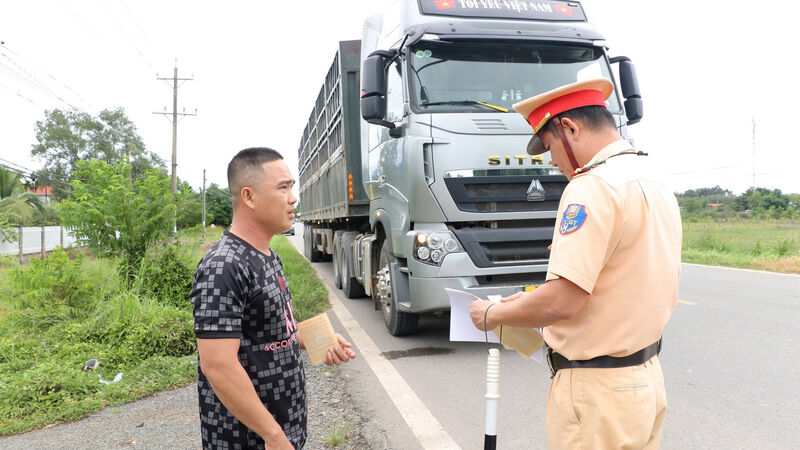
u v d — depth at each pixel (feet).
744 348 17.62
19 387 14.23
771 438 11.01
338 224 34.94
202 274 5.48
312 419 12.74
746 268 40.86
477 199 16.66
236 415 5.43
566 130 5.86
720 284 31.81
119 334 18.75
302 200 58.29
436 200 16.70
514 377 15.44
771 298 26.58
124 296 21.56
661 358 16.87
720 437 11.14
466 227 16.94
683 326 21.01
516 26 18.35
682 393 13.74
